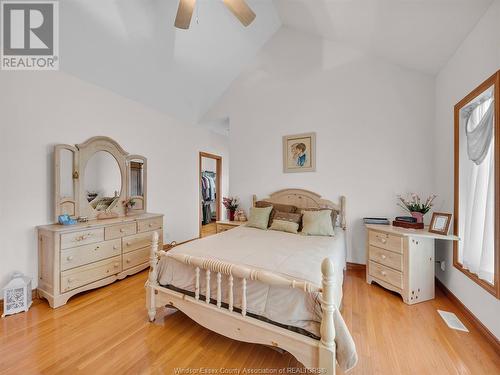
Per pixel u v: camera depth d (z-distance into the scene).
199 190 4.70
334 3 2.42
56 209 2.42
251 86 3.88
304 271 1.52
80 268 2.31
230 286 1.52
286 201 3.51
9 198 2.16
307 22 3.13
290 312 1.36
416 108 2.84
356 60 3.13
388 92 2.97
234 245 2.17
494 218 1.63
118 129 3.15
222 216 5.68
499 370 1.44
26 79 2.26
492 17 1.67
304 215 2.93
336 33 3.00
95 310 2.11
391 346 1.64
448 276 2.37
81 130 2.72
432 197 2.62
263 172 3.78
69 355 1.55
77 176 2.61
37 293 2.31
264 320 1.47
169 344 1.67
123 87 3.08
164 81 3.34
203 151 4.84
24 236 2.25
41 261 2.28
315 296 1.33
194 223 4.57
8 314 2.01
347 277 2.88
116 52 2.63
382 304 2.23
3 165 2.13
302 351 1.29
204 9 2.72
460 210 2.20
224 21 2.98
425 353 1.58
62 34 2.24
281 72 3.63
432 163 2.78
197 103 4.07
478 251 1.89
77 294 2.40
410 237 2.23
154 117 3.70
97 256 2.46
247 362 1.51
